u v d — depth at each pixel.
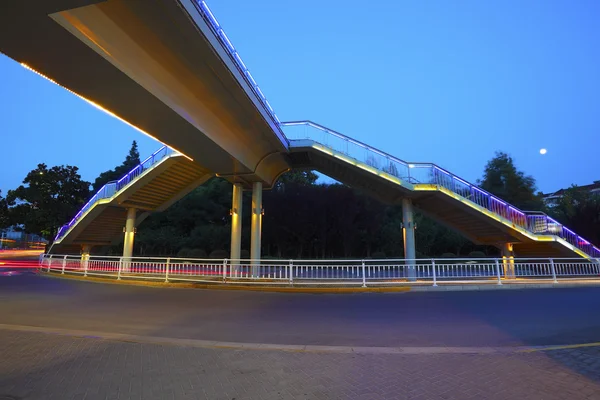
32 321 7.78
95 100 9.54
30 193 38.72
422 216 35.53
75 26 6.76
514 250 19.97
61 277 18.34
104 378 4.25
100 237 24.09
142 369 4.57
